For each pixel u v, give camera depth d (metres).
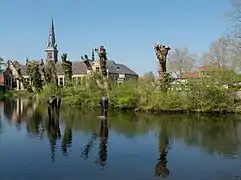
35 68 81.00
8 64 117.69
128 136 21.73
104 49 47.28
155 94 39.88
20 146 18.41
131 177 12.81
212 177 12.98
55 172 13.38
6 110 42.91
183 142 19.78
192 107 38.25
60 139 20.56
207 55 65.81
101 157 15.91
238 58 44.09
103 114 33.69
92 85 48.47
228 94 38.25
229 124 28.11
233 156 16.31
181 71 85.56
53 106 37.72
